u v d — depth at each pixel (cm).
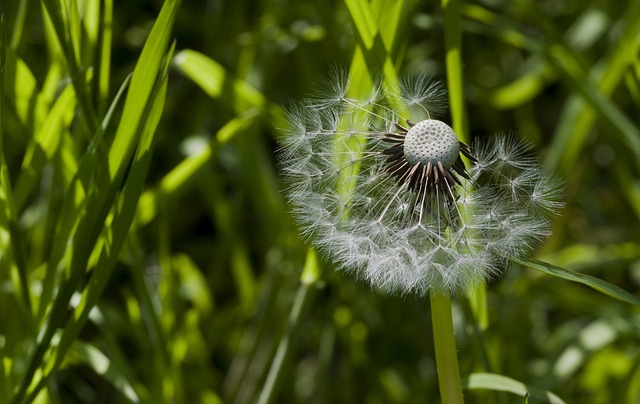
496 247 27
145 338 37
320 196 28
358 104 28
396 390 42
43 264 38
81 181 30
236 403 41
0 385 31
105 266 29
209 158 36
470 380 31
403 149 26
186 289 44
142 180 29
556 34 40
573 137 41
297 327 33
